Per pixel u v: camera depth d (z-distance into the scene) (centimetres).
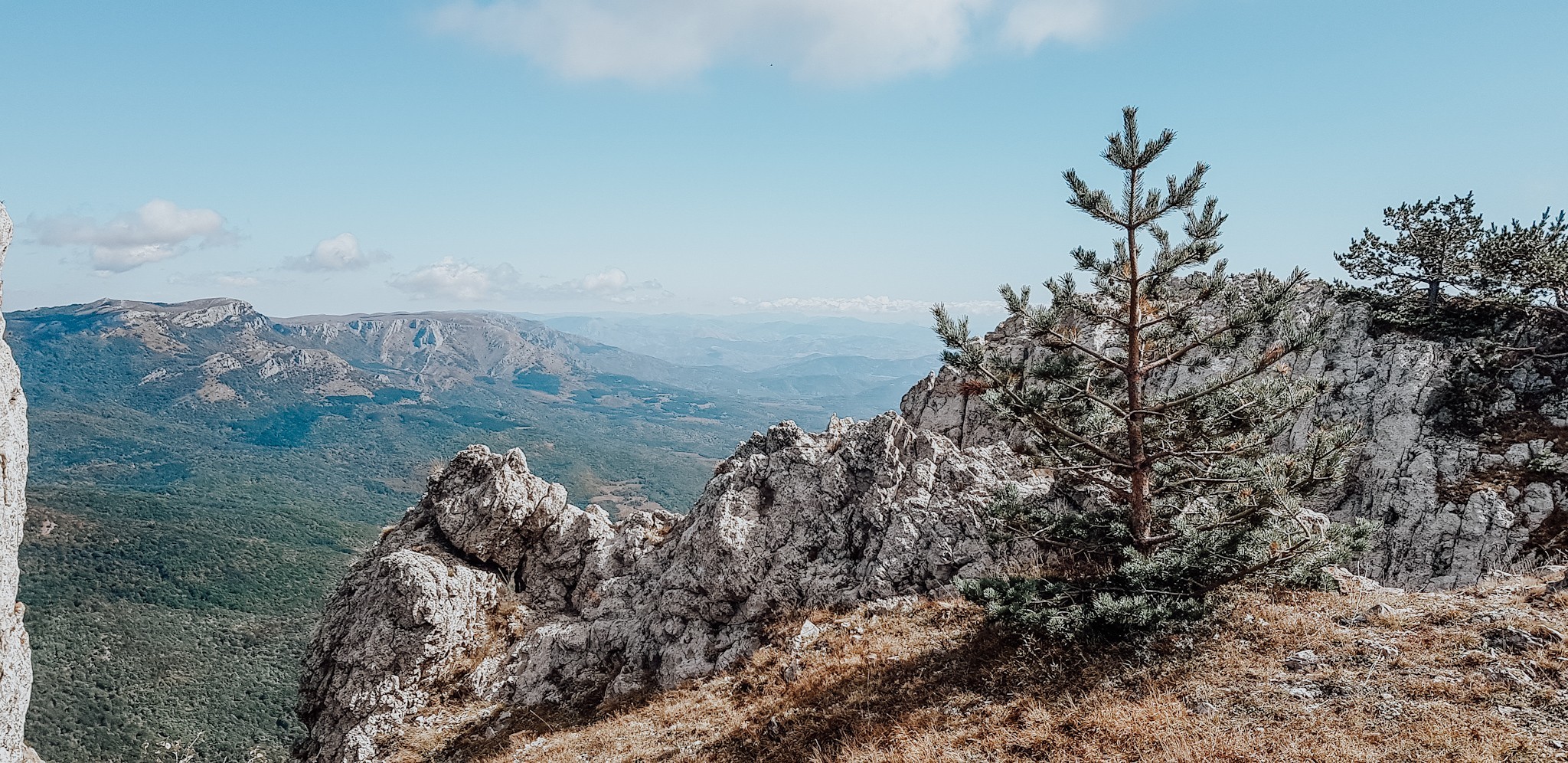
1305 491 1638
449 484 3092
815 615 2198
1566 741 973
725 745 1680
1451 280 3944
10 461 1670
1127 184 1625
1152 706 1288
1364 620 1449
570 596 2875
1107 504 2094
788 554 2392
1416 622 1398
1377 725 1100
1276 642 1414
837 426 2991
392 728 2381
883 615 2094
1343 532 1438
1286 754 1079
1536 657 1177
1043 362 1739
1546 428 3139
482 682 2505
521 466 3042
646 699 2158
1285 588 1658
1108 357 1823
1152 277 1614
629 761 1747
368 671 2512
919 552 2241
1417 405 3400
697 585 2436
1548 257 3441
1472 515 2908
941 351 1795
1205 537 1477
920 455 2545
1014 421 1777
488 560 2927
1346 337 3938
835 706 1664
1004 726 1373
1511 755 966
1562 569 1616
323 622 2892
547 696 2380
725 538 2416
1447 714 1085
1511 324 3772
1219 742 1145
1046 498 2208
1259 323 1605
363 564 3017
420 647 2527
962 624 1911
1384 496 3206
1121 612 1426
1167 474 1794
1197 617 1487
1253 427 1655
